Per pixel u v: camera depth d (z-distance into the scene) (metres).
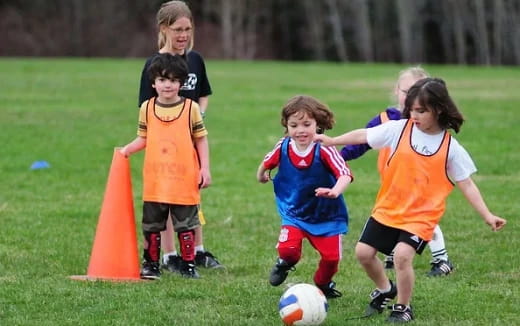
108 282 18.81
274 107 63.59
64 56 166.88
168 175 19.38
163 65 19.14
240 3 175.88
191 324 15.68
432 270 20.20
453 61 172.88
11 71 95.38
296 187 17.03
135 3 170.50
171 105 19.47
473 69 116.88
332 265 17.36
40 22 167.00
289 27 178.62
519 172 36.41
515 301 17.56
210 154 41.69
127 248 19.53
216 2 176.25
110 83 83.25
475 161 38.91
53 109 59.72
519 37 168.00
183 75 19.33
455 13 169.88
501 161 38.84
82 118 55.03
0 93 70.44
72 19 167.25
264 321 15.91
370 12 174.38
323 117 16.81
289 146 17.06
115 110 60.09
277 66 122.00
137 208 28.95
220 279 19.45
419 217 15.77
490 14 171.38
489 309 16.89
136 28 170.50
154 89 20.22
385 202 16.05
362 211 28.31
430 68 119.12
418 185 15.78
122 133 48.56
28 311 16.48
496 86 83.94
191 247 19.66
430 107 15.45
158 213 19.50
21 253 21.77
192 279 19.39
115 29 168.38
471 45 171.62
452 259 21.56
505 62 169.88
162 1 169.75
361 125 53.88
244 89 79.62
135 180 34.72
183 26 20.36
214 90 78.06
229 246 23.09
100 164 38.09
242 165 38.59
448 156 15.76
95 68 104.62
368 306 16.77
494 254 22.00
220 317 16.12
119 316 16.14
